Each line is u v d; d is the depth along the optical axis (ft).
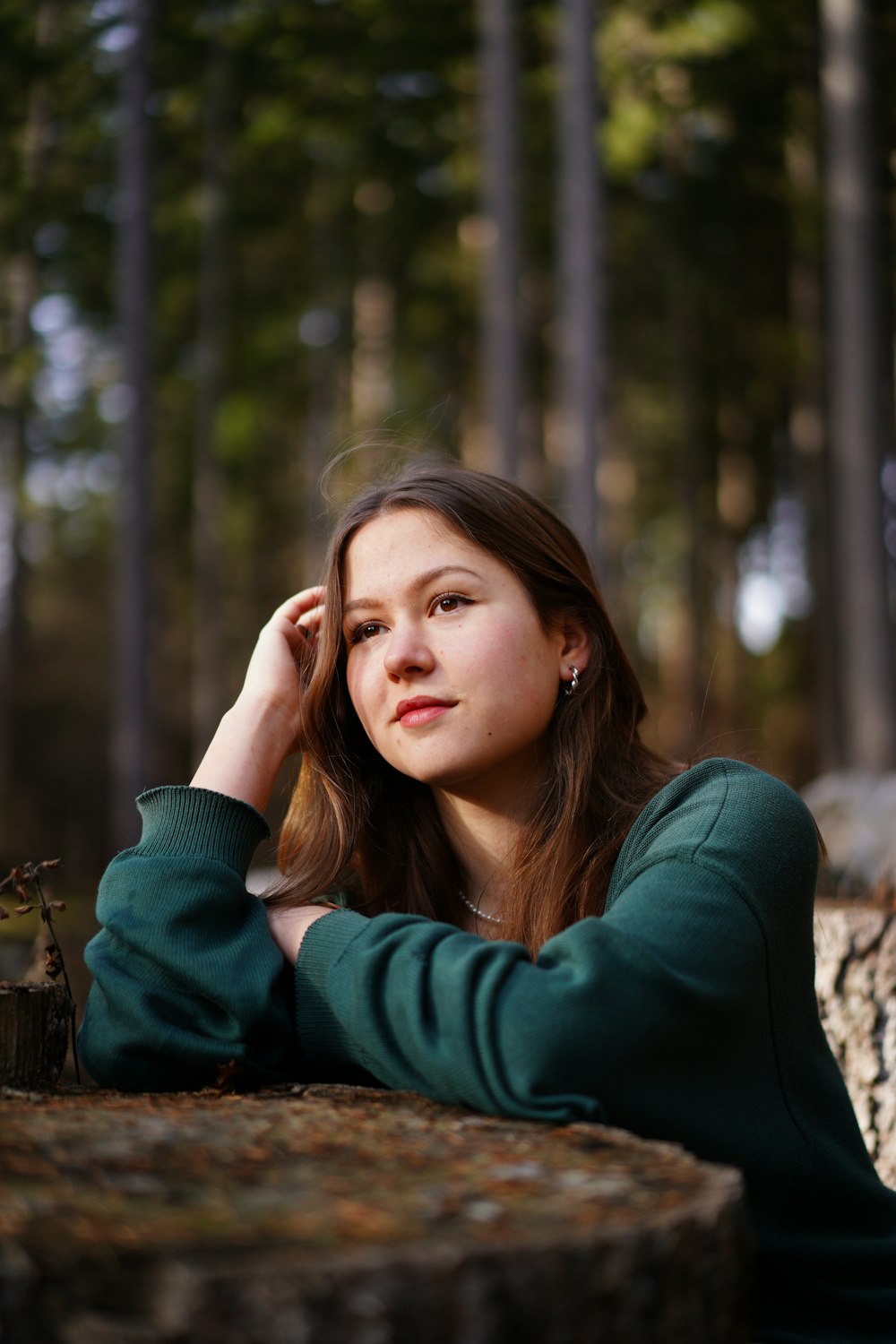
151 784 40.27
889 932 7.96
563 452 33.47
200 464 52.85
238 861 5.43
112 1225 2.77
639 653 69.56
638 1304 2.72
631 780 5.77
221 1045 4.82
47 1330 2.52
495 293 34.91
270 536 67.26
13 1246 2.60
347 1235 2.71
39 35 44.14
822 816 16.90
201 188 52.03
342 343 54.75
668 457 65.51
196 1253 2.59
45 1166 3.28
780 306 54.44
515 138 35.17
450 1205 2.93
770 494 64.85
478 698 5.40
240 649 69.46
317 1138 3.64
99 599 81.15
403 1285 2.53
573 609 5.68
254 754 6.00
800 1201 4.74
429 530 5.49
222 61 47.34
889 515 48.34
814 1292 4.69
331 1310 2.49
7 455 54.65
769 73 43.14
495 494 5.58
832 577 51.39
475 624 5.43
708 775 5.21
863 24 34.71
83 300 53.83
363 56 45.85
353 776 6.08
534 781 5.75
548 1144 3.58
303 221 53.16
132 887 5.20
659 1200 2.99
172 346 56.18
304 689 6.28
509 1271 2.61
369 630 5.68
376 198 53.11
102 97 46.34
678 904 4.41
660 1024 4.11
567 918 5.42
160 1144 3.54
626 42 40.70
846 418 34.27
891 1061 7.80
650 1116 4.16
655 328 58.59
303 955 4.99
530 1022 3.99
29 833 57.72
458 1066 4.08
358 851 6.25
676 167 49.34
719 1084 4.40
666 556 69.41
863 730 33.30
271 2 45.01
